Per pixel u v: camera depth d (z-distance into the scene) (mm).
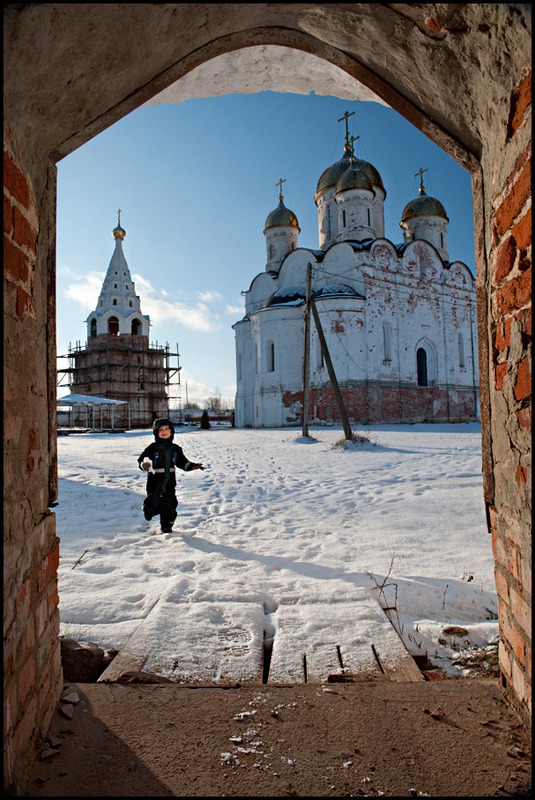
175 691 2805
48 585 2557
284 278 37688
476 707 2596
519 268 2320
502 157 2500
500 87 2371
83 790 2014
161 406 51781
